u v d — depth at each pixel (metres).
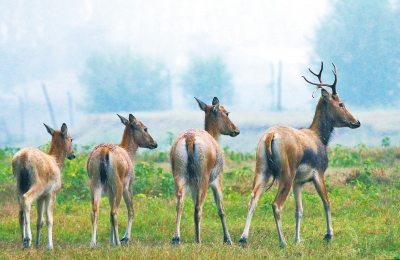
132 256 29.22
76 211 44.62
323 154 34.59
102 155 33.00
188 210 43.66
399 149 69.06
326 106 35.75
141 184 50.69
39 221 34.53
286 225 38.53
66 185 49.91
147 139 38.06
